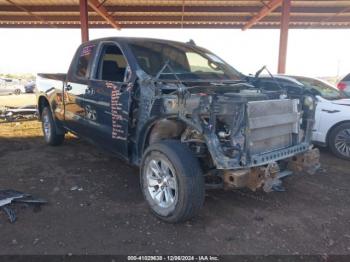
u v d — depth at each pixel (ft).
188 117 11.64
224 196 14.60
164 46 16.35
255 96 12.28
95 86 16.03
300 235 11.39
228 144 11.32
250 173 11.29
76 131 18.72
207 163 12.42
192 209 11.41
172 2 47.98
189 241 10.89
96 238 10.98
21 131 28.50
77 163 18.98
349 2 48.19
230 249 10.49
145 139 13.58
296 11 51.34
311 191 15.44
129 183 15.97
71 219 12.28
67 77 19.04
